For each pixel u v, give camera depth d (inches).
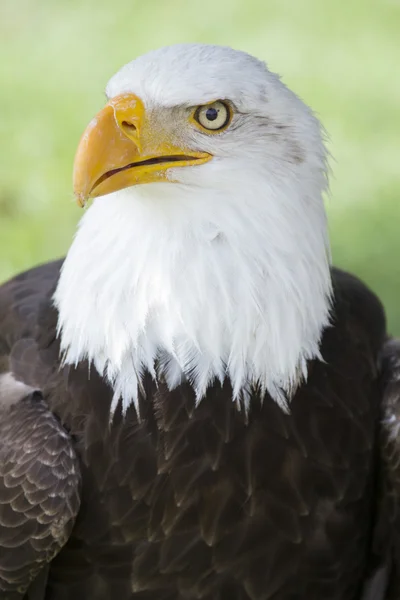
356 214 636.7
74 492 271.7
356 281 317.1
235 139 262.4
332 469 278.1
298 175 266.8
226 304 266.1
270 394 273.4
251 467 273.0
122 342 269.3
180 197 262.1
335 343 285.7
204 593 279.6
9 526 273.4
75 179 259.8
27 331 299.9
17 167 659.4
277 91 266.2
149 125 263.4
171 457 271.6
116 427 273.6
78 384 277.1
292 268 267.3
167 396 272.1
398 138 707.4
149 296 267.1
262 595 280.2
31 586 287.0
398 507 292.2
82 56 799.7
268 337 269.1
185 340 270.1
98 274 269.4
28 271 334.0
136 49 809.5
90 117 714.8
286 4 872.9
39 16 853.8
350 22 852.6
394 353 301.9
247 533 274.8
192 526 273.7
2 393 287.0
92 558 281.1
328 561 282.4
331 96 757.9
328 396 279.1
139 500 273.1
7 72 775.7
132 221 265.1
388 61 799.1
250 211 263.3
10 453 275.0
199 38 827.4
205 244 264.4
